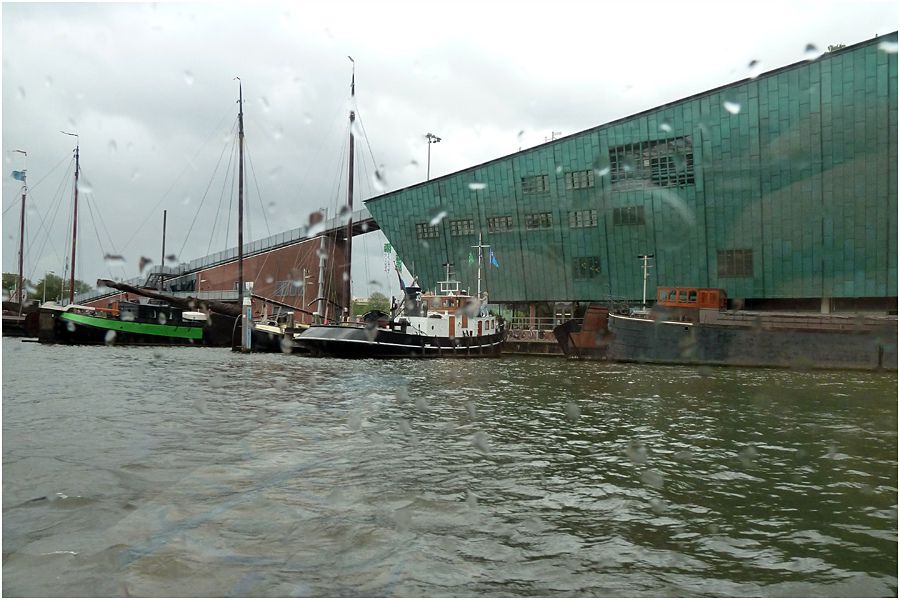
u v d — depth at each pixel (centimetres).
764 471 557
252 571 305
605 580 309
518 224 3719
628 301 3422
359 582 297
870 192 2714
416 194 4028
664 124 3127
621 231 3381
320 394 1073
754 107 2919
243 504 414
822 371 2116
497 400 1052
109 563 308
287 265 4694
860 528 400
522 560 333
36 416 765
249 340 2667
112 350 2588
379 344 2280
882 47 2623
